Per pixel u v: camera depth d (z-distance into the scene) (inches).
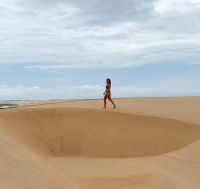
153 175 402.6
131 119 605.9
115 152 546.0
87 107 681.0
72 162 498.3
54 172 374.6
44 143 557.3
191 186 354.3
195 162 437.1
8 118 576.7
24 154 390.0
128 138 568.7
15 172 282.0
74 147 559.8
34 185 271.9
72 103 865.5
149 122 596.1
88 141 567.8
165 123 589.0
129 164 481.4
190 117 620.4
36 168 333.7
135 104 820.0
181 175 395.2
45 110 617.0
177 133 563.5
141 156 530.9
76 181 383.9
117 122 602.2
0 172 265.3
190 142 534.3
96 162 502.0
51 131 581.3
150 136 567.5
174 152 501.7
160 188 351.6
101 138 572.7
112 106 749.3
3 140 406.6
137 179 392.5
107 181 390.0
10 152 348.5
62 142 565.9
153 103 843.4
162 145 546.0
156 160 482.9
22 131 553.9
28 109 613.6
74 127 591.5
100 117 613.0
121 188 360.8
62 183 327.0
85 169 456.4
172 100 925.8
